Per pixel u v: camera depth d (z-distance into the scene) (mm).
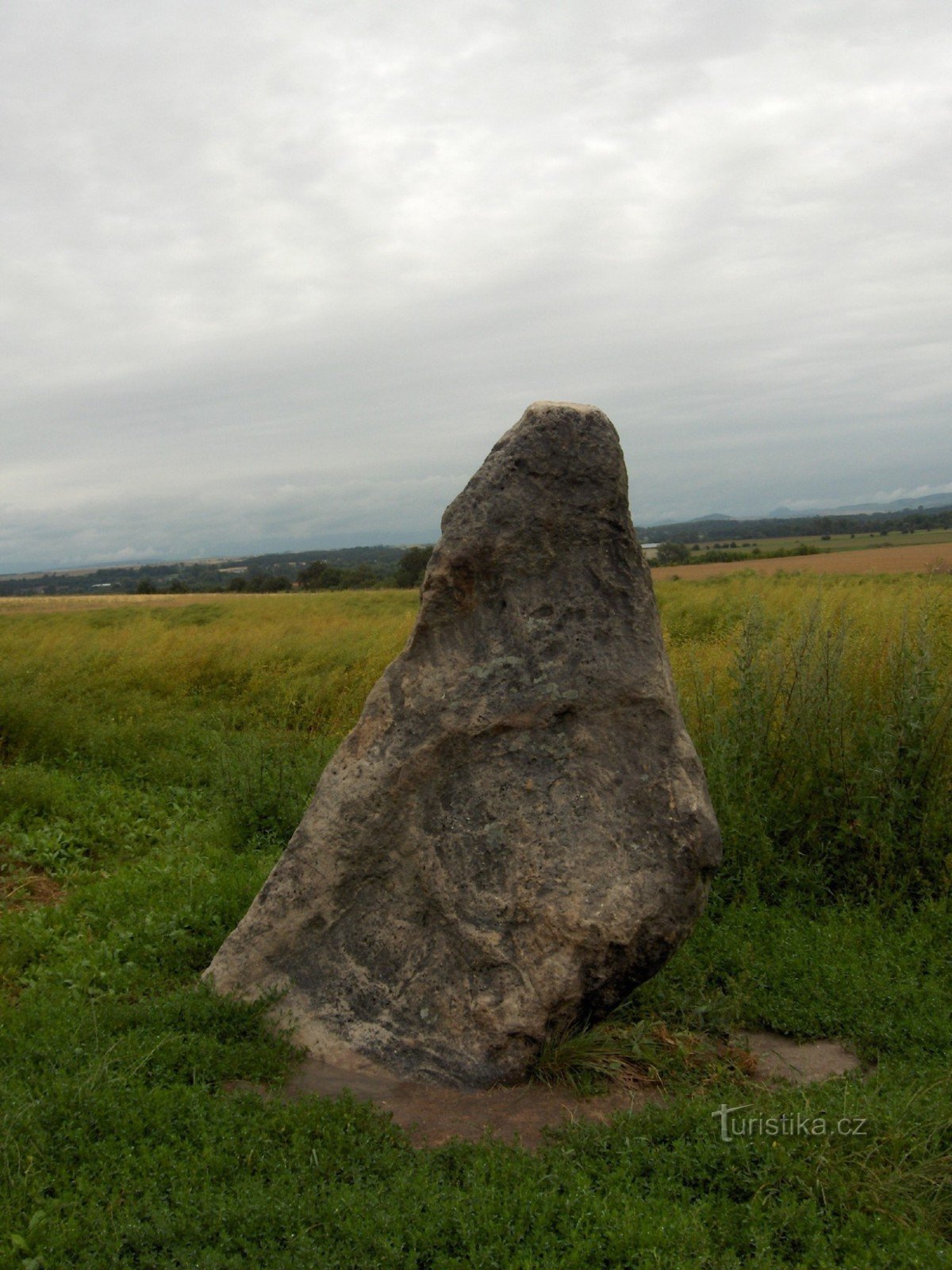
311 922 4488
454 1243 2918
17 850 7227
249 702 13672
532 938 4113
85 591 85938
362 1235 2879
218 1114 3496
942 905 5504
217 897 5930
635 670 4336
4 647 18266
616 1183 3188
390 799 4422
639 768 4270
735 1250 2893
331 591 47062
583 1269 2820
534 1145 3578
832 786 6453
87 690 13336
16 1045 4000
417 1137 3609
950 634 9031
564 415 4453
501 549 4418
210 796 9039
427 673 4492
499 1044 4051
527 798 4281
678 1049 4215
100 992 4871
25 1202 2980
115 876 6816
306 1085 3990
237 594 54219
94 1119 3381
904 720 6230
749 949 5062
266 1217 2930
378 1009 4285
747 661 6934
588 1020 4234
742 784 6547
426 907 4367
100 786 9203
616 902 4035
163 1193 3094
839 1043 4441
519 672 4371
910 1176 3170
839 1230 2977
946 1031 4301
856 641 8117
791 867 6055
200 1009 4277
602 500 4430
